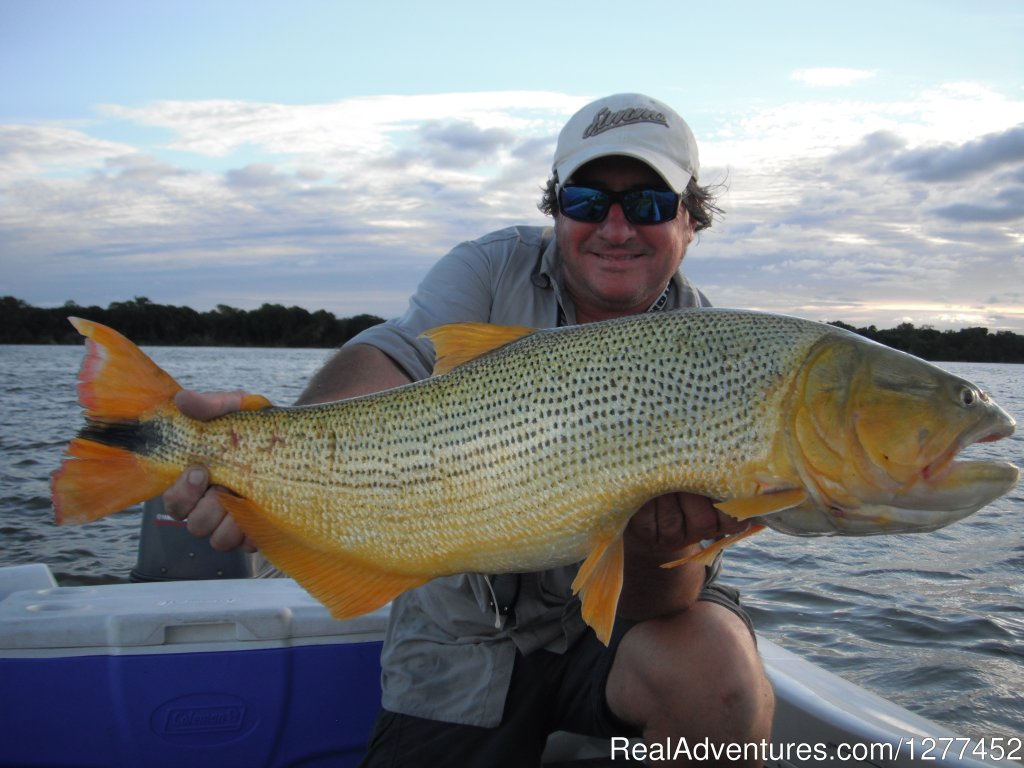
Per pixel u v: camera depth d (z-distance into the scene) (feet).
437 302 3.43
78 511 2.74
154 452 2.80
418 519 2.69
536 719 3.18
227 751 3.26
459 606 3.17
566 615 3.23
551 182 3.73
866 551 7.40
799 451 2.43
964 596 6.12
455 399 2.68
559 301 3.54
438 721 3.12
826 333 2.52
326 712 3.37
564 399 2.57
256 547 2.77
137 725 3.17
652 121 3.39
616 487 2.53
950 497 2.39
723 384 2.49
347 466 2.73
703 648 2.93
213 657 3.25
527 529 2.60
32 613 3.21
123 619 3.18
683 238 3.58
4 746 3.09
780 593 6.26
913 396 2.40
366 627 3.42
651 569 2.91
